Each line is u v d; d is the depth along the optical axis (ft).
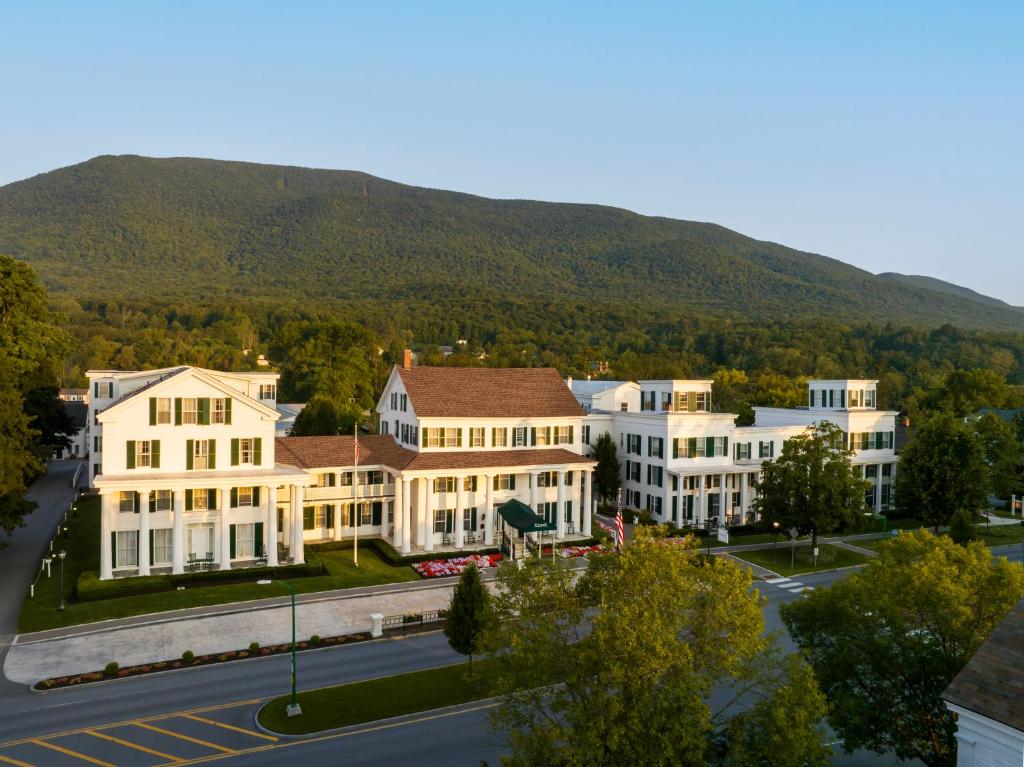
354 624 156.04
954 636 88.58
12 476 172.24
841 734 93.91
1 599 164.55
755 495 260.21
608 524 244.42
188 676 129.59
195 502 185.06
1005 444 270.67
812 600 101.96
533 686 81.82
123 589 167.73
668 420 244.42
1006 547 227.61
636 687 74.13
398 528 206.59
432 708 116.88
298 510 191.93
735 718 80.48
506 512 204.13
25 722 110.93
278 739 106.63
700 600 84.43
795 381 474.90
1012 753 62.23
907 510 242.99
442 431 221.87
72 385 570.87
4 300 239.91
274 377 301.84
